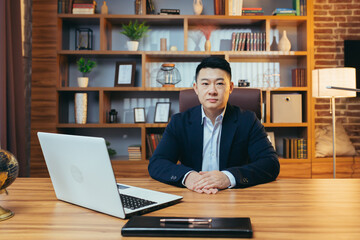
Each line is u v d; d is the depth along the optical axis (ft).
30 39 10.77
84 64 11.10
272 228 2.41
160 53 10.59
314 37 11.80
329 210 2.87
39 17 10.43
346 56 11.63
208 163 5.25
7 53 8.38
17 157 8.87
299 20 10.85
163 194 3.35
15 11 8.82
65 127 10.81
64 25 11.09
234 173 3.86
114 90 10.61
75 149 2.77
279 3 11.67
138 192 3.44
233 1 10.72
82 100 10.64
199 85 4.63
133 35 10.70
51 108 10.44
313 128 10.68
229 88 4.71
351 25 11.80
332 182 4.16
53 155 3.06
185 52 10.61
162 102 11.55
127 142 11.71
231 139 4.96
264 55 10.96
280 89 10.68
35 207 3.03
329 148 10.81
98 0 11.53
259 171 4.10
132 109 11.64
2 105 8.09
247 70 11.64
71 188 3.04
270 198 3.31
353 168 10.69
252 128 5.07
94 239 2.23
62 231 2.39
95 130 11.70
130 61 11.59
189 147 5.07
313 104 10.68
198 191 3.59
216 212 2.83
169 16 10.61
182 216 2.72
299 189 3.74
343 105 11.83
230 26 11.59
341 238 2.20
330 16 11.79
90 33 11.21
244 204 3.08
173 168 4.13
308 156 10.64
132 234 2.29
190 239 2.24
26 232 2.36
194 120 5.11
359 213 2.78
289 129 11.77
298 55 10.91
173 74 10.95
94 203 2.86
